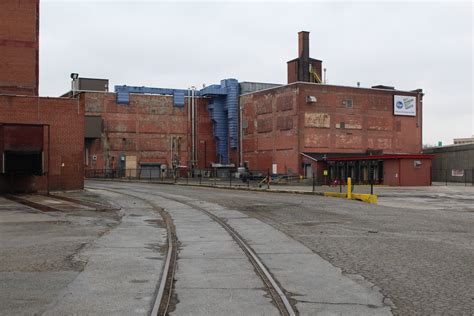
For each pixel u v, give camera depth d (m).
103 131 77.38
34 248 11.72
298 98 67.12
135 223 17.41
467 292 7.66
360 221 17.94
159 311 6.58
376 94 72.31
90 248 11.74
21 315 6.36
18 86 38.03
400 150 73.75
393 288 7.93
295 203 26.16
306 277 8.77
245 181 61.31
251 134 77.31
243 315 6.44
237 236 14.15
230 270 9.37
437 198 32.25
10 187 34.56
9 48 37.91
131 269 9.32
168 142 81.38
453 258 10.55
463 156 67.25
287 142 69.00
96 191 37.78
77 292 7.53
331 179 61.22
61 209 22.31
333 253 11.25
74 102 37.03
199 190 40.56
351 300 7.22
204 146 83.94
